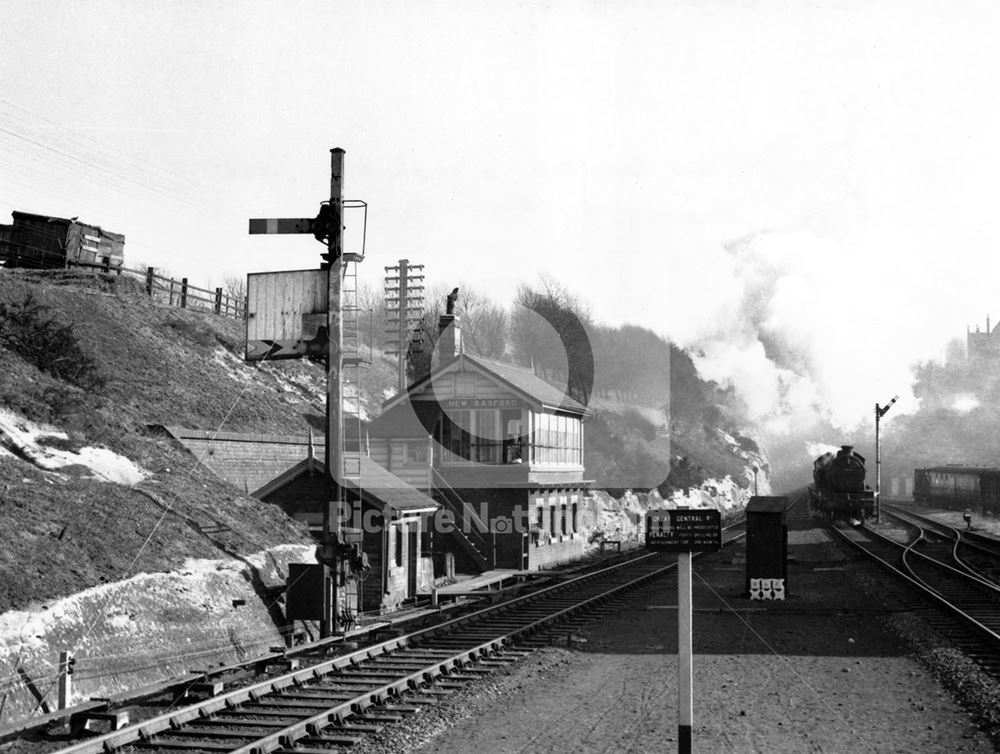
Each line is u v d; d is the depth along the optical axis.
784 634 19.38
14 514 16.56
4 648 12.86
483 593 27.25
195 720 12.16
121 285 44.97
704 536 8.77
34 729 11.98
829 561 36.84
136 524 18.75
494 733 11.64
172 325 43.69
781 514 25.09
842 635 19.27
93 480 19.97
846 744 11.07
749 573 25.33
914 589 25.89
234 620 17.91
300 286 19.84
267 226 19.42
